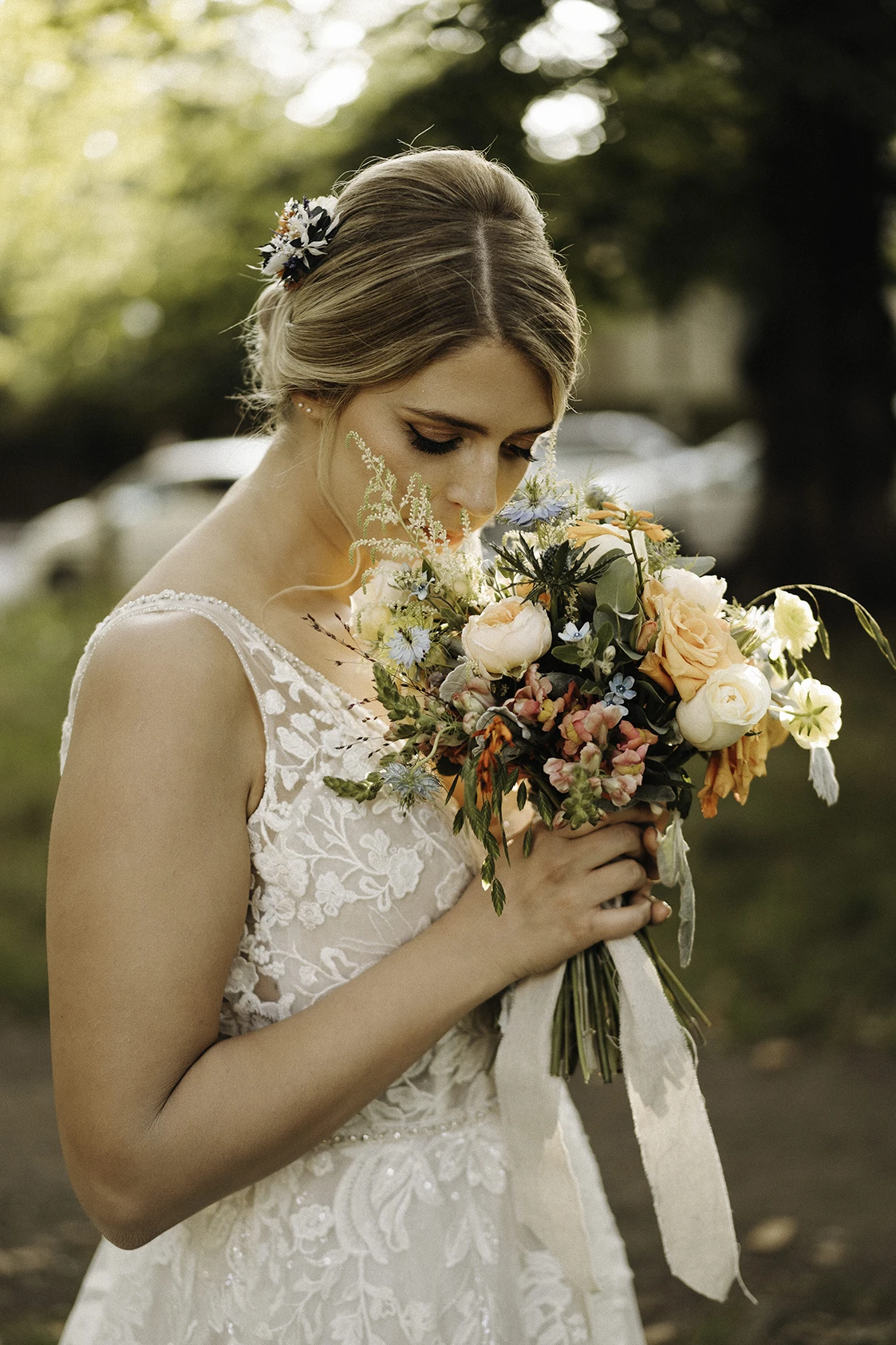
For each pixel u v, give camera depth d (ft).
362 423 4.71
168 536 46.96
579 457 47.06
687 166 25.52
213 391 43.34
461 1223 4.82
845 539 32.60
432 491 4.75
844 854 19.15
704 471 44.86
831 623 31.71
